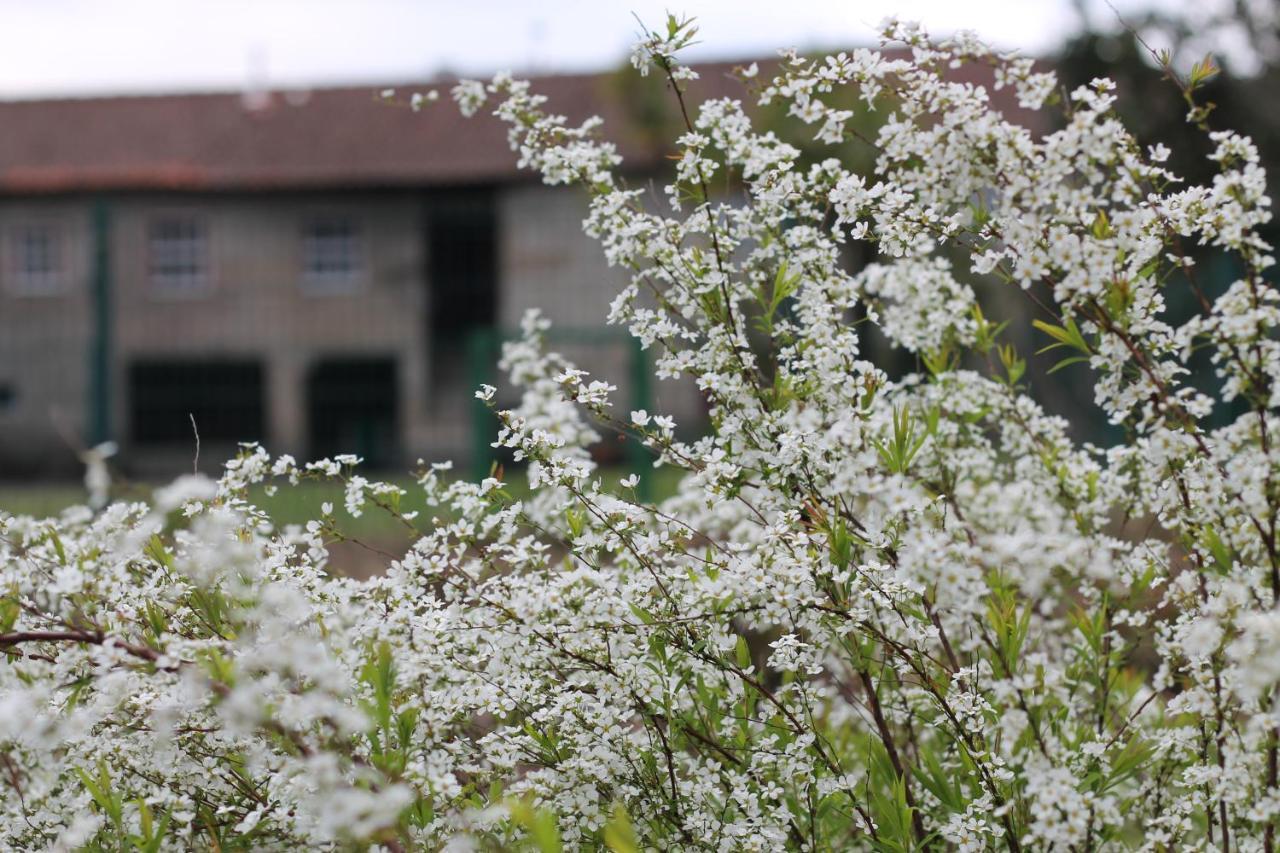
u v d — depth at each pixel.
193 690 2.25
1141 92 12.17
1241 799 2.59
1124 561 2.99
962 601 2.24
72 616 2.66
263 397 22.55
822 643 2.74
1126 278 2.48
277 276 22.59
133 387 20.86
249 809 2.69
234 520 2.65
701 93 18.19
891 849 2.75
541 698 2.72
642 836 2.76
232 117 23.92
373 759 2.23
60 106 24.61
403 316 22.33
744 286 3.11
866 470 2.81
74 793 2.76
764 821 2.74
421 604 2.75
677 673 2.85
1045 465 3.41
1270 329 2.63
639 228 3.07
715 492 2.90
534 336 4.01
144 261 22.73
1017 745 2.56
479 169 21.28
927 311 3.59
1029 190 2.46
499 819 2.55
